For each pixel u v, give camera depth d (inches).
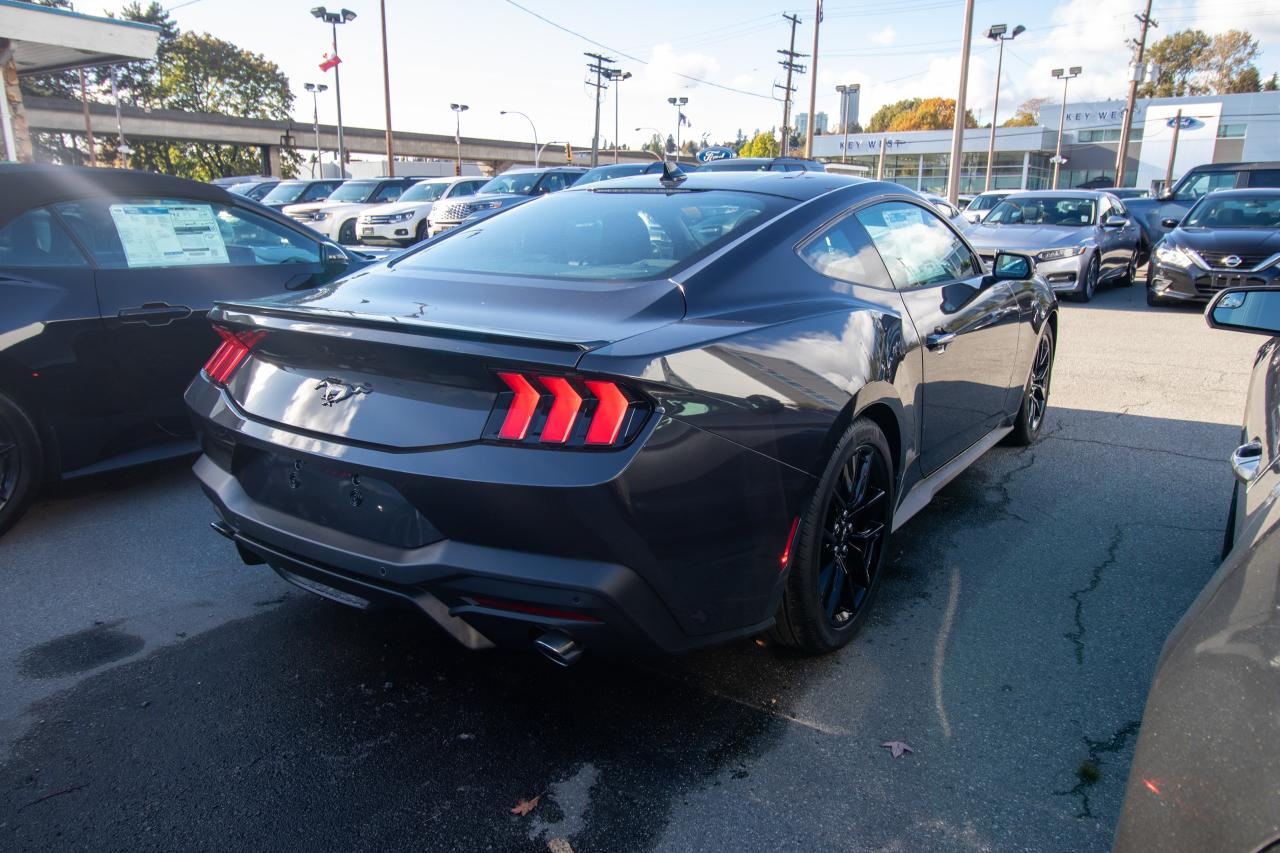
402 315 88.3
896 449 120.0
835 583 109.2
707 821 82.2
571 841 79.7
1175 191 658.8
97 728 95.9
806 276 109.3
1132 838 44.5
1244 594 46.1
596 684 105.6
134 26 420.5
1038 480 177.9
